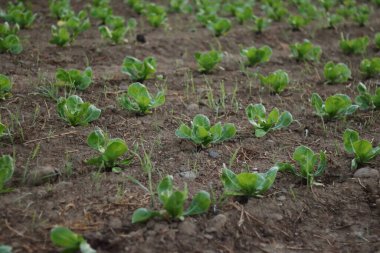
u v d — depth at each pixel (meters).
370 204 2.43
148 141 2.71
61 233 2.14
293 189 2.46
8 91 2.98
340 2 5.39
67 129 2.74
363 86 3.02
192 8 4.88
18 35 3.77
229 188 2.38
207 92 3.17
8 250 2.13
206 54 3.35
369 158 2.57
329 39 4.11
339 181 2.52
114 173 2.49
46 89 2.99
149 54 3.65
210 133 2.63
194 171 2.53
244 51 3.47
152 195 2.35
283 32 4.15
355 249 2.27
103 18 4.06
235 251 2.24
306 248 2.28
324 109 2.90
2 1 4.46
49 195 2.37
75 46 3.65
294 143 2.75
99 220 2.29
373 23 4.43
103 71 3.35
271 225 2.33
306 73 3.47
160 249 2.21
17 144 2.62
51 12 4.20
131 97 2.98
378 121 2.91
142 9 4.39
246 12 4.27
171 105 3.02
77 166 2.52
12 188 2.38
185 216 2.31
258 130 2.74
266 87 3.26
